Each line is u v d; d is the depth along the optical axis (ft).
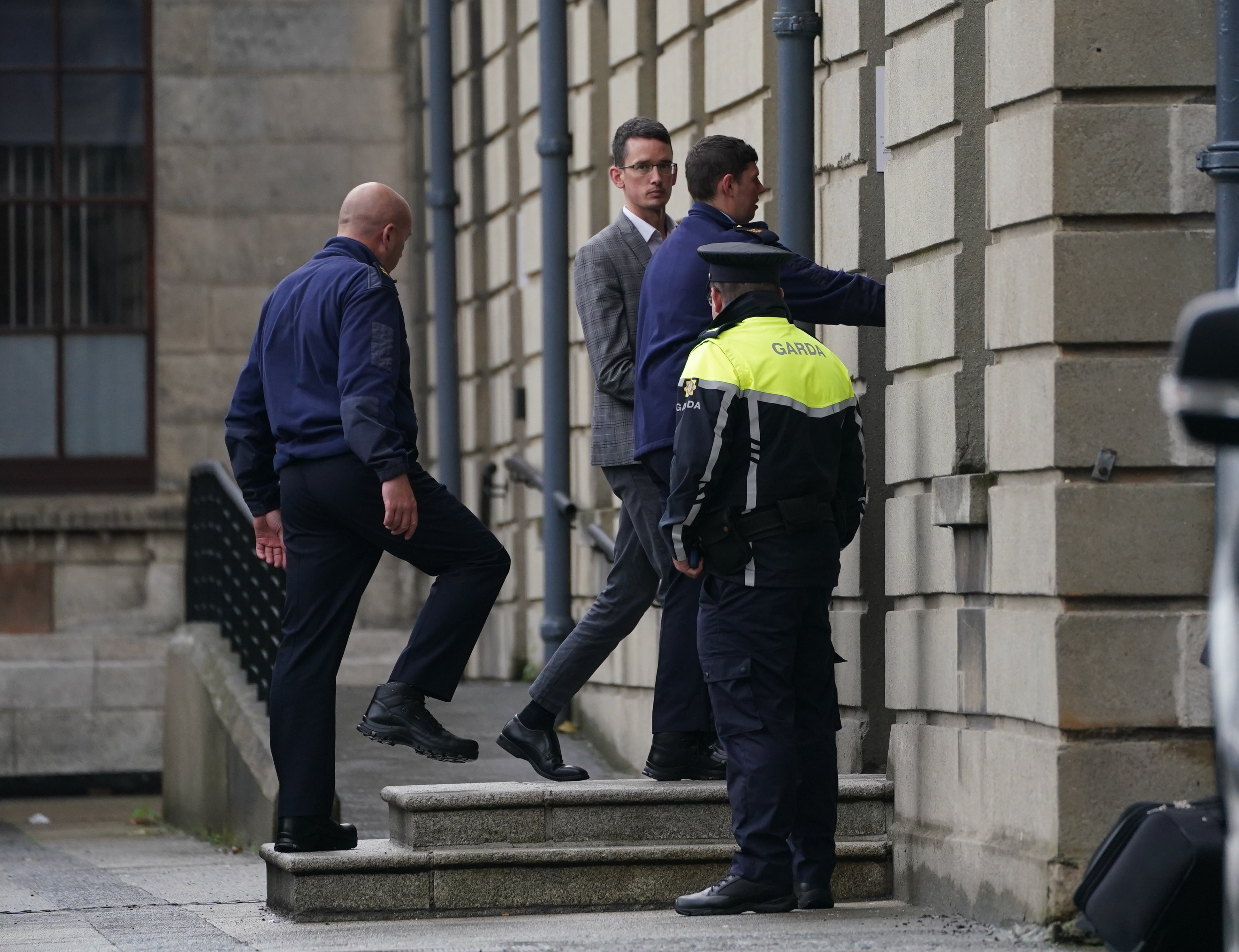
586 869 74.18
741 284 69.36
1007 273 68.33
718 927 67.10
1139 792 64.03
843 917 69.82
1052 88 65.36
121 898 88.12
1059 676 64.23
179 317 173.99
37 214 178.09
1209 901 52.49
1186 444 64.80
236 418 79.15
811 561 68.64
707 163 74.84
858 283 78.54
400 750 110.73
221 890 90.48
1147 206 65.05
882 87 82.12
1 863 111.14
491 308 154.10
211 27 175.01
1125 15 65.10
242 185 174.70
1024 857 65.51
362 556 75.66
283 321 76.18
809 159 83.92
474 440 157.79
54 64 178.19
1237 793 34.71
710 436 67.15
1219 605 35.06
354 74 175.42
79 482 176.96
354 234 77.87
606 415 79.56
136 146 178.40
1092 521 64.49
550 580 121.80
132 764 169.48
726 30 98.94
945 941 63.62
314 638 75.20
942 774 73.31
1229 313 32.68
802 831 72.18
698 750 78.48
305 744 74.79
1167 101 65.57
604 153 125.29
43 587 170.81
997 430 69.00
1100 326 64.95
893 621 78.23
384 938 67.56
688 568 68.69
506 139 148.46
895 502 78.07
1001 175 68.74
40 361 177.68
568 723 120.37
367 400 72.49
